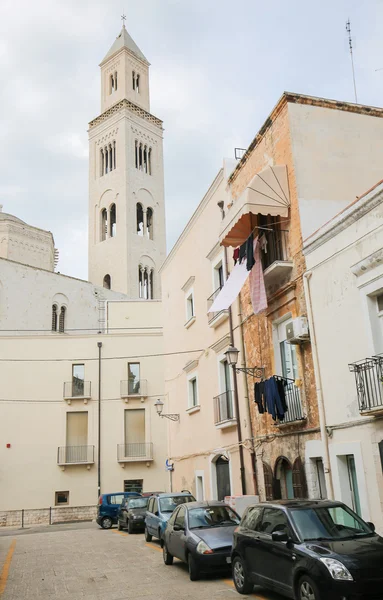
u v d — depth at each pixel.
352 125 15.53
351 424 11.83
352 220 12.21
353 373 11.94
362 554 7.84
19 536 23.72
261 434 16.09
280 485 14.97
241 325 17.86
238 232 16.22
